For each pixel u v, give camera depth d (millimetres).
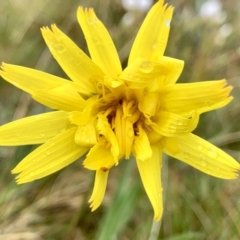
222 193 106
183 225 101
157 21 66
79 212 96
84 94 67
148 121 65
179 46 122
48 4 129
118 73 67
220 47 122
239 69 121
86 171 112
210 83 64
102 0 129
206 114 114
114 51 66
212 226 101
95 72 66
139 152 64
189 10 126
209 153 68
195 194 107
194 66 118
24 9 130
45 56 120
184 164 112
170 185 108
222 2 128
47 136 68
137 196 96
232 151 111
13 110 120
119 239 103
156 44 66
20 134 68
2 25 130
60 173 111
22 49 125
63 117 69
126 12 129
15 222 104
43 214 107
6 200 103
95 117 66
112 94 66
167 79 65
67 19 127
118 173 112
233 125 114
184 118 64
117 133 64
